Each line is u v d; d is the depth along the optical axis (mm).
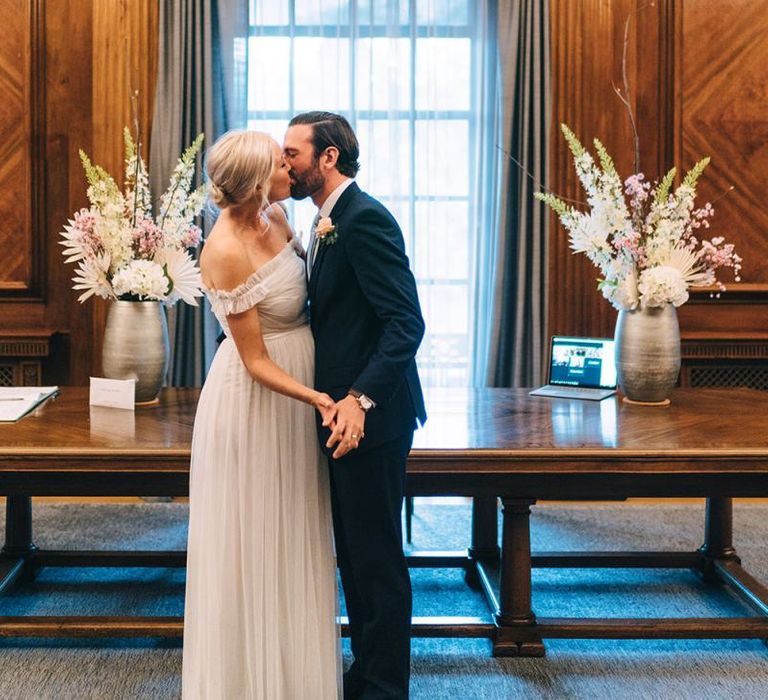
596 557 3826
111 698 2787
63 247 5523
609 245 3596
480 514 3826
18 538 3842
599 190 3623
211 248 2336
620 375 3566
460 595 3693
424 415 2543
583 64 5355
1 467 2693
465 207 5602
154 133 5277
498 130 5379
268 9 5516
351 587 2574
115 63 5312
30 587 3775
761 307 5543
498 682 2922
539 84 5293
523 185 5328
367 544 2414
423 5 5504
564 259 5402
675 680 2943
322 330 2439
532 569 4051
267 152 2332
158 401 3553
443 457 2719
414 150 5555
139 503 5023
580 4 5340
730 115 5465
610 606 3584
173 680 2910
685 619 3141
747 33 5453
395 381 2283
